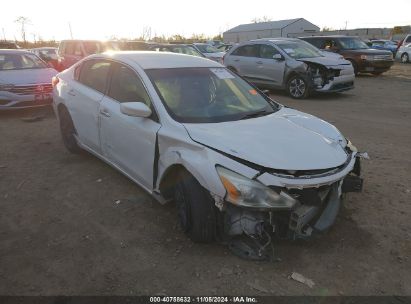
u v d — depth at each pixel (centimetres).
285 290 287
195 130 344
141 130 383
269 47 1229
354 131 754
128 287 290
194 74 432
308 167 304
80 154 583
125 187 463
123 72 444
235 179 295
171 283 294
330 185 323
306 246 341
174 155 338
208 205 320
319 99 1150
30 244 347
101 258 325
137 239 353
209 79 434
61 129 585
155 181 379
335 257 327
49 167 534
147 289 288
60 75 593
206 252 330
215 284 293
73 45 1513
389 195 446
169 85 405
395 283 297
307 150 325
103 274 305
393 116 898
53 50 2317
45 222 386
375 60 1672
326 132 377
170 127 359
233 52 1340
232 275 302
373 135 721
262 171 296
